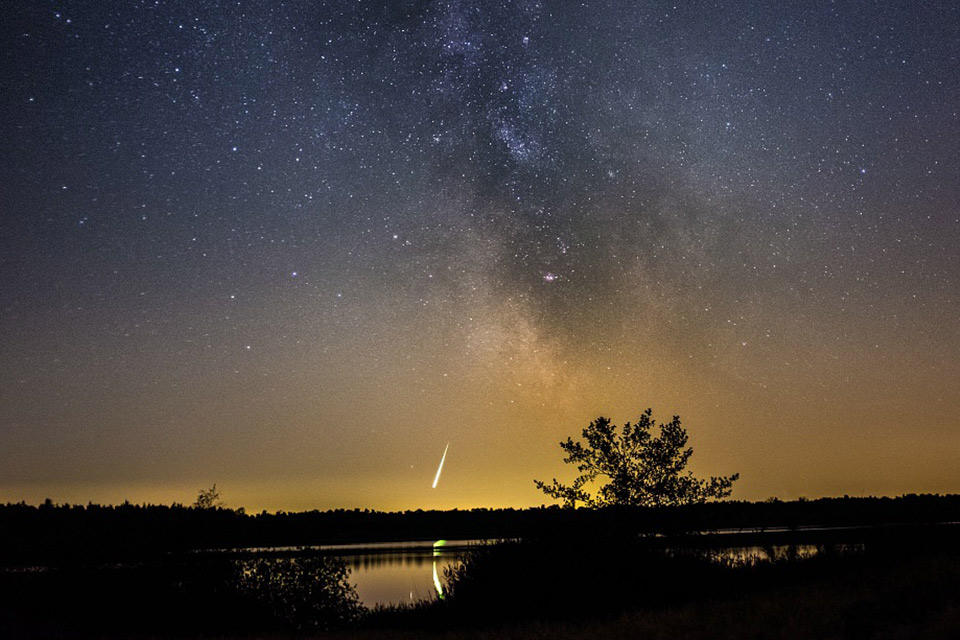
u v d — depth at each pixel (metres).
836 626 9.05
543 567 15.12
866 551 15.70
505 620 13.80
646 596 13.84
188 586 17.66
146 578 17.78
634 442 20.92
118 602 17.02
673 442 20.81
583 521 16.95
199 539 29.53
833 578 12.83
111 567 18.77
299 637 13.53
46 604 16.92
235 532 32.91
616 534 16.39
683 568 14.92
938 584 10.51
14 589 17.86
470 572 15.72
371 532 54.88
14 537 26.33
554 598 14.29
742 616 10.21
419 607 16.14
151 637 14.37
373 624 15.66
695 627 10.02
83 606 16.91
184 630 15.69
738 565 15.74
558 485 21.17
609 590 14.23
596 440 21.05
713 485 20.64
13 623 15.37
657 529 18.19
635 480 20.61
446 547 41.78
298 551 20.16
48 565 20.34
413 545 44.50
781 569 15.02
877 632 8.55
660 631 9.91
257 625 16.72
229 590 17.67
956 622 8.30
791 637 8.67
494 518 61.50
